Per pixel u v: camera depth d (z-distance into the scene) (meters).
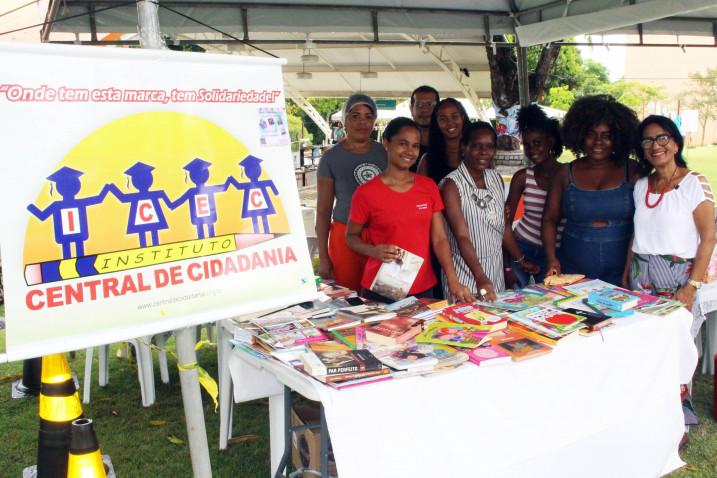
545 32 5.60
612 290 2.99
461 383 2.14
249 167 1.93
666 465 2.84
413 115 4.04
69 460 2.33
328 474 2.37
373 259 3.10
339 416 1.94
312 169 16.52
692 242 2.99
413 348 2.29
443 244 3.02
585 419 2.46
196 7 4.71
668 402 2.78
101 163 1.69
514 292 3.05
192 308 1.82
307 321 2.60
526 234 3.71
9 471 3.25
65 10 4.44
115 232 1.71
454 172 3.17
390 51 9.76
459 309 2.71
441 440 2.09
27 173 1.60
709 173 16.20
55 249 1.63
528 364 2.29
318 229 3.79
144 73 1.75
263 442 3.50
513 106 7.95
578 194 3.29
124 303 1.72
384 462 1.99
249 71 1.93
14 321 1.59
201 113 1.84
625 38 7.24
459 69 10.34
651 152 2.99
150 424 3.75
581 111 3.21
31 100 1.60
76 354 4.95
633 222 3.24
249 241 1.92
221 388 3.40
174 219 1.80
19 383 4.41
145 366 3.97
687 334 2.85
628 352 2.60
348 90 13.67
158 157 1.77
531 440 2.30
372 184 2.96
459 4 5.54
